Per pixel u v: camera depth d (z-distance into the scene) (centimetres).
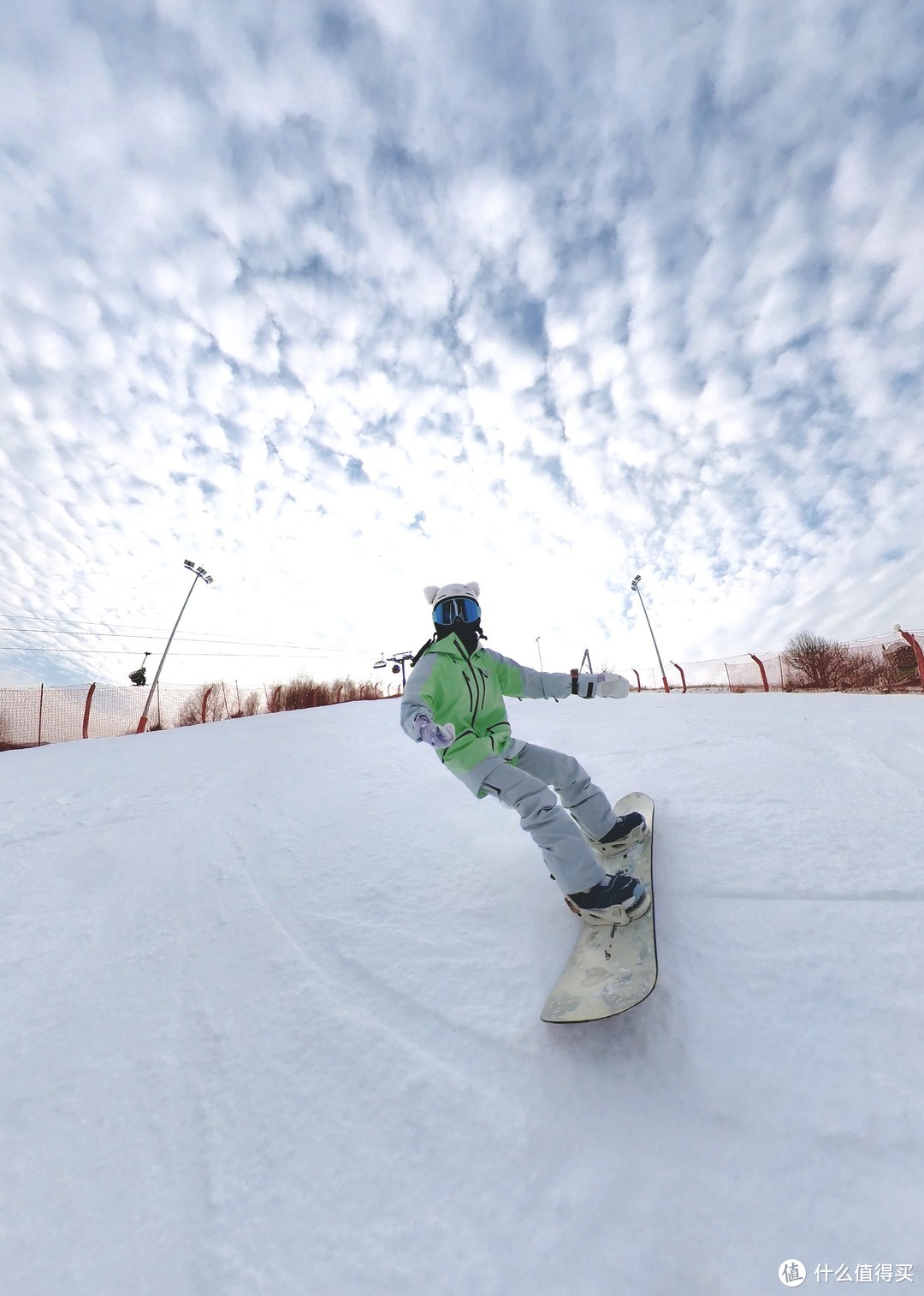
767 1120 132
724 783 321
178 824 390
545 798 195
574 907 193
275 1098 164
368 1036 182
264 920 256
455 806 357
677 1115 138
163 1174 146
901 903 196
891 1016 153
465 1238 121
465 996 191
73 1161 151
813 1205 113
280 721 885
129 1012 206
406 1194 132
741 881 220
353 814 370
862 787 299
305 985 210
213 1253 125
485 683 226
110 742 845
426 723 186
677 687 2470
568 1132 140
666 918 205
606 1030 167
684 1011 166
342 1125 153
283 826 366
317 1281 117
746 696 773
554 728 557
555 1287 108
